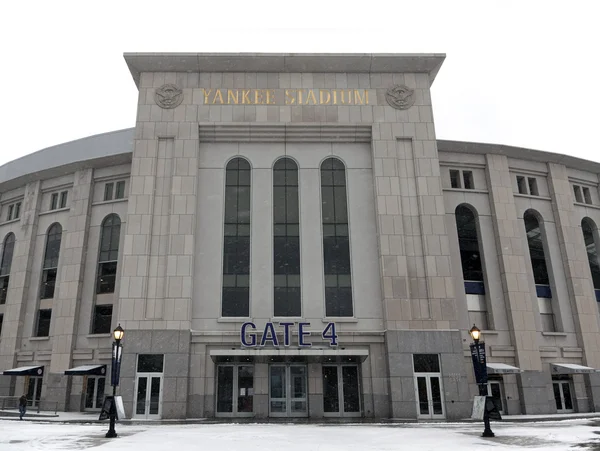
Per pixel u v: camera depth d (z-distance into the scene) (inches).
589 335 1330.0
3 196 1632.6
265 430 810.2
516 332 1267.2
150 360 1109.1
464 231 1369.3
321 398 1118.4
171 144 1261.1
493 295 1307.8
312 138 1299.2
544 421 1019.3
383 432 773.9
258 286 1186.6
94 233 1421.0
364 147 1306.6
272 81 1318.9
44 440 652.1
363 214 1254.9
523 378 1235.9
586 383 1302.9
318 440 655.8
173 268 1162.0
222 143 1293.1
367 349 1149.7
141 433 757.9
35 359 1371.8
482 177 1414.9
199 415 1088.2
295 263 1216.2
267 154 1291.8
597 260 1483.8
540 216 1428.4
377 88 1323.8
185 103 1286.9
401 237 1205.1
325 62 1310.3
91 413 1223.5
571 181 1520.7
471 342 1254.3
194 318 1155.9
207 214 1237.1
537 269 1389.0
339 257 1225.4
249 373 1138.7
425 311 1156.5
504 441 634.8
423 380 1118.4
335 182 1283.2
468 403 1096.8
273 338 1114.1
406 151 1280.8
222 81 1312.7
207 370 1123.9
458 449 552.1
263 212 1245.1
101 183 1467.8
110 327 1334.9
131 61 1294.3
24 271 1462.8
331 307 1187.3
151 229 1192.2
